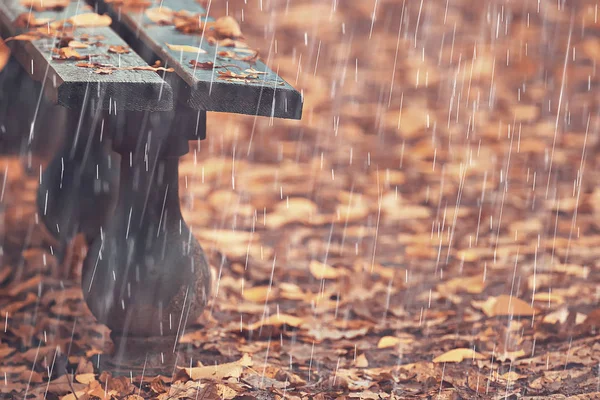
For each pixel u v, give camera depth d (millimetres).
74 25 4609
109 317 4117
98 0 5469
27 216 6383
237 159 7934
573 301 5227
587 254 5973
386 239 6297
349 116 9062
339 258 5969
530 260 5863
